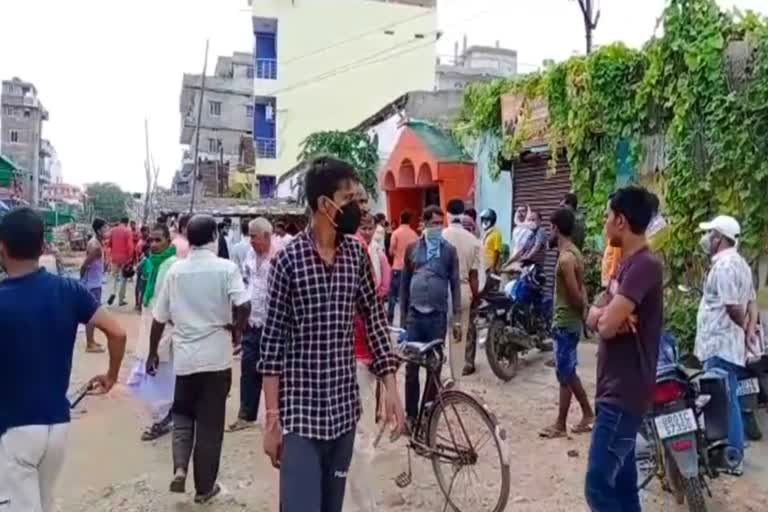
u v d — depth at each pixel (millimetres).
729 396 5160
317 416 3145
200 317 5125
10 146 69750
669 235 8727
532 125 12195
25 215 3492
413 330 6652
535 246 9164
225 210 24359
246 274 7188
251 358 6898
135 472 5824
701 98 8391
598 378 3885
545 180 12484
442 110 18188
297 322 3162
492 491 5012
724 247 5730
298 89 33562
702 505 4480
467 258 7965
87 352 10914
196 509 5066
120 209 76562
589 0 15922
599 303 4020
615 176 10453
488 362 8844
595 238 10609
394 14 34281
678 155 8625
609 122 10289
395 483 5367
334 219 3164
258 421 7180
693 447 4512
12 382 3367
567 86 11164
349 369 3262
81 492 5395
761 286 7918
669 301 8742
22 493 3357
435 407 5051
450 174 14453
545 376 8695
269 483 5559
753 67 7883
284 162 33594
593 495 3822
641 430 4805
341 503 3297
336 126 33844
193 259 5207
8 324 3340
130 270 16984
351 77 33906
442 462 5035
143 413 7547
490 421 4738
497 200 13969
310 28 33562
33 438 3363
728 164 8070
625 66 10062
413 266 6746
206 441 5105
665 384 4539
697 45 8367
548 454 5984
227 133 48688
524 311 8844
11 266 3494
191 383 5133
